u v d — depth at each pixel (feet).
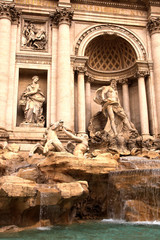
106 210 42.68
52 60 77.20
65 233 29.78
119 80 88.02
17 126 73.97
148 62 81.97
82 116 75.72
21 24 79.66
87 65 83.20
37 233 29.73
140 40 84.79
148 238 27.12
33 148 54.90
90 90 88.43
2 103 68.85
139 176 40.52
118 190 40.68
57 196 34.04
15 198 32.01
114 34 84.07
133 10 87.56
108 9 85.81
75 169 40.45
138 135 75.56
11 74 73.51
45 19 81.15
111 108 75.46
